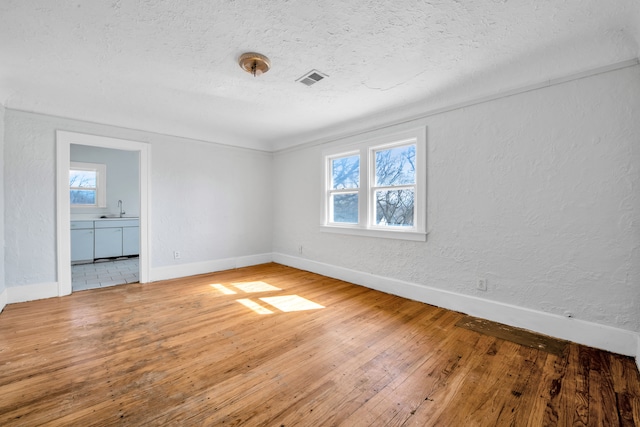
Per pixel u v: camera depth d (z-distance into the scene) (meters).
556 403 1.46
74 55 2.09
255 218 4.86
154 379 1.65
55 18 1.67
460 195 2.71
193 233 4.16
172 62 2.21
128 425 1.30
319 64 2.25
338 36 1.88
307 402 1.46
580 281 2.10
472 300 2.64
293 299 3.09
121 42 1.93
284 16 1.68
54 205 3.10
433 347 2.04
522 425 1.32
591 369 1.76
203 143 4.22
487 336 2.21
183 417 1.35
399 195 3.34
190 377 1.67
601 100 1.98
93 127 3.31
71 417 1.34
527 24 1.75
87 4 1.55
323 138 4.11
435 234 2.91
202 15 1.66
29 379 1.63
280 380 1.65
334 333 2.27
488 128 2.52
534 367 1.78
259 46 1.99
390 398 1.50
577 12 1.63
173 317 2.58
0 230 2.69
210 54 2.09
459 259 2.74
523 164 2.33
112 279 3.90
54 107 3.02
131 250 5.48
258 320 2.52
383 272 3.40
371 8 1.61
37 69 2.30
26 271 2.96
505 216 2.44
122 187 5.88
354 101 2.98
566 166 2.13
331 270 4.03
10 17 1.65
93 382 1.61
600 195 2.01
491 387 1.59
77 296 3.15
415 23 1.75
